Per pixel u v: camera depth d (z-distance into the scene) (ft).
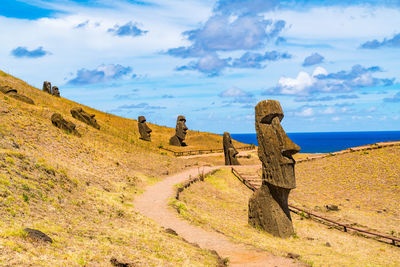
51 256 30.99
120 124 254.27
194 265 38.81
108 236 43.14
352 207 106.42
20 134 93.15
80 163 94.07
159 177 118.42
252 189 123.24
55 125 121.49
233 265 43.04
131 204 73.77
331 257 57.88
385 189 116.16
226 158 173.37
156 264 36.04
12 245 30.17
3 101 118.62
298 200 117.70
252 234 69.72
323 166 150.30
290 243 68.28
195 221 67.51
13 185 49.65
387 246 73.10
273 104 75.92
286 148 72.38
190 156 196.24
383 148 156.87
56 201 52.70
